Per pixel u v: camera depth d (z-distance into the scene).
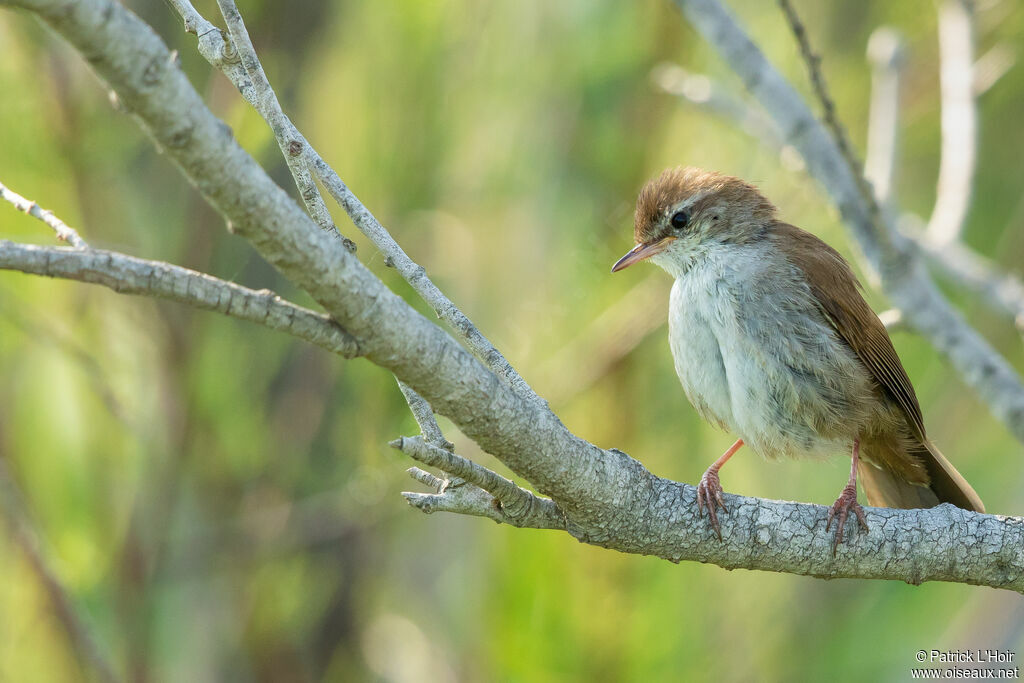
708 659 11.33
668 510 6.92
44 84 10.27
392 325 5.06
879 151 11.00
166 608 11.39
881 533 7.18
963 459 13.77
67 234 4.88
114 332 11.13
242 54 5.92
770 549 7.09
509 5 11.95
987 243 14.05
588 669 10.61
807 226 13.76
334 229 5.93
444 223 11.65
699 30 10.58
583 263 11.94
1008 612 12.39
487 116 11.86
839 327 8.96
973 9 11.73
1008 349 14.20
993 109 14.04
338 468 11.45
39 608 10.46
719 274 9.23
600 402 11.55
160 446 10.96
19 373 11.05
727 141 13.37
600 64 11.91
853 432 9.01
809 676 11.98
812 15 13.23
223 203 4.44
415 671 12.11
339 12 11.26
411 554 12.62
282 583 11.50
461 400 5.50
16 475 10.93
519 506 6.29
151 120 4.14
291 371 11.34
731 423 9.32
